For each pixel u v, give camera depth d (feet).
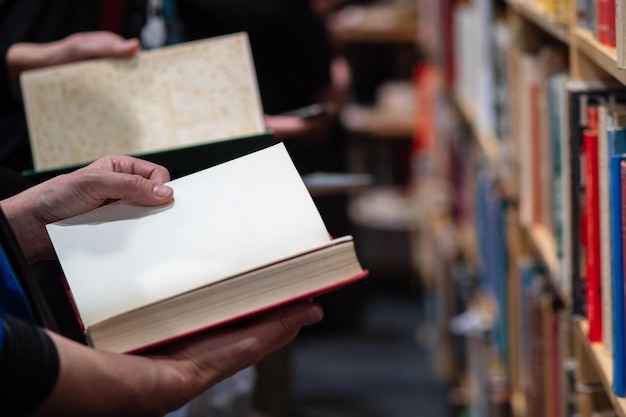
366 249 17.31
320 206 13.84
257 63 8.64
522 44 7.55
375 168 17.42
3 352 2.98
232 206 3.94
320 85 9.40
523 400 8.28
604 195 4.95
